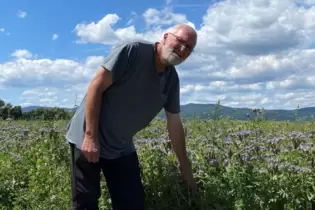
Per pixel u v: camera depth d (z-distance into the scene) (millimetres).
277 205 2410
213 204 2492
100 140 2209
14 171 3156
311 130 3465
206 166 2666
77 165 2232
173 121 2432
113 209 2352
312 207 2416
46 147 3418
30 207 2725
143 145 2996
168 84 2277
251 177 2477
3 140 4094
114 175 2303
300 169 2471
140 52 2094
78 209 2246
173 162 2680
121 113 2184
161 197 2555
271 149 2863
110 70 2061
